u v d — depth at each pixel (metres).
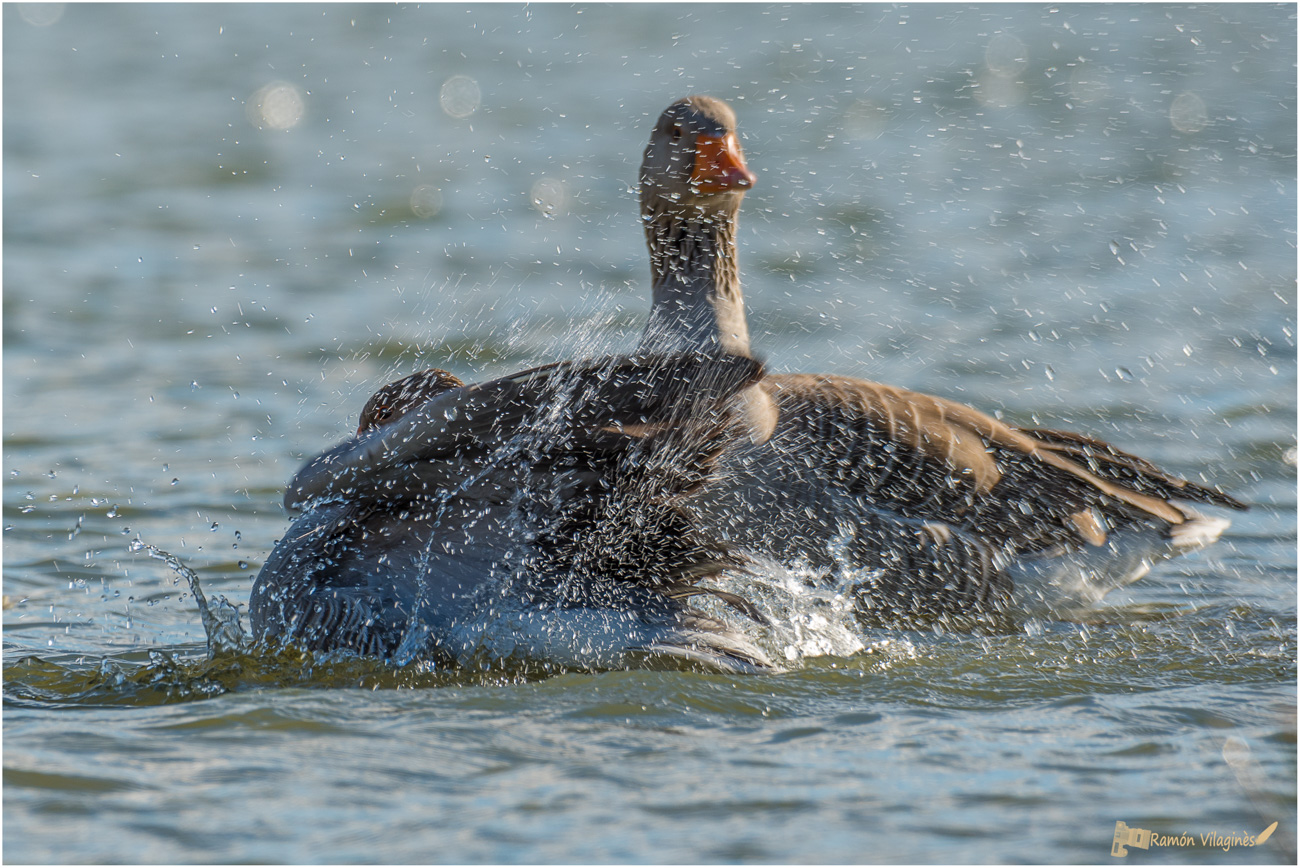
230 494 13.56
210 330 19.86
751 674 8.70
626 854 6.13
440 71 46.41
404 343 19.00
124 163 33.00
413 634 8.84
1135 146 33.88
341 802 6.65
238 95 43.38
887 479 11.41
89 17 60.31
